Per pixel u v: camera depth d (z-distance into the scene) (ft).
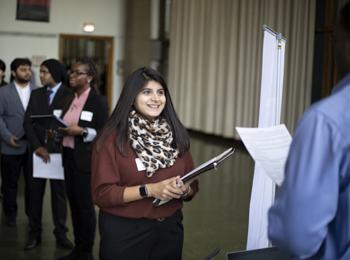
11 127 14.10
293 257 3.84
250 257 5.56
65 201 13.12
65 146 11.34
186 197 7.22
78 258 11.59
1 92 14.02
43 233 14.02
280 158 5.60
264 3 29.30
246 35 31.40
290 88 27.12
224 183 21.62
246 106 31.32
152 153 6.73
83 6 41.68
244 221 16.11
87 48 42.60
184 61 38.96
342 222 3.84
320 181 3.62
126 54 42.42
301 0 26.55
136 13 41.60
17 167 14.49
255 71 30.48
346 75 3.95
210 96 35.70
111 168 6.64
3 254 12.39
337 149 3.65
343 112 3.71
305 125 3.77
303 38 26.68
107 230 6.78
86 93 11.32
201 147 31.60
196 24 37.55
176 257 7.17
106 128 6.82
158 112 6.85
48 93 12.26
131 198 6.45
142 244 6.79
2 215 15.76
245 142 5.66
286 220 3.71
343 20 3.91
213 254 7.44
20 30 40.29
